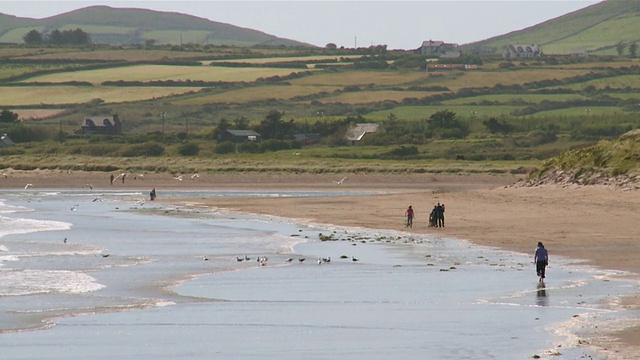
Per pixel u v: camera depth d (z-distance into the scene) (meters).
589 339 78.38
